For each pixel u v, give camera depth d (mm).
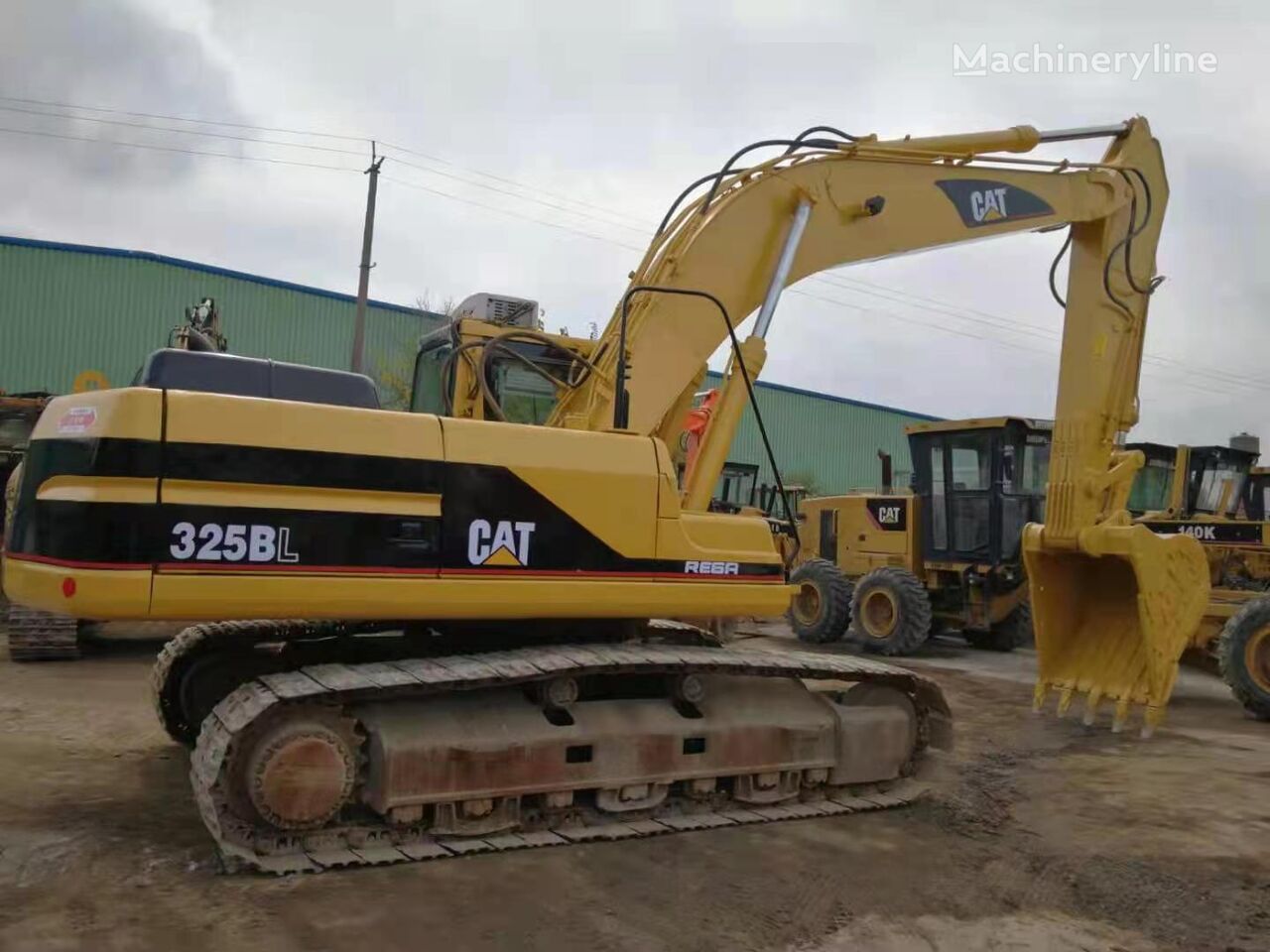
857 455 40031
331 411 4328
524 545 4629
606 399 5664
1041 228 7699
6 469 12391
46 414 4414
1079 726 7992
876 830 5223
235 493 4090
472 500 4531
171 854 4406
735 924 3941
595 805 5023
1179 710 8984
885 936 3887
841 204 6602
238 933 3648
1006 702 9047
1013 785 6145
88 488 3922
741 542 5273
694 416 6996
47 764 5789
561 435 4805
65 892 3969
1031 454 12164
